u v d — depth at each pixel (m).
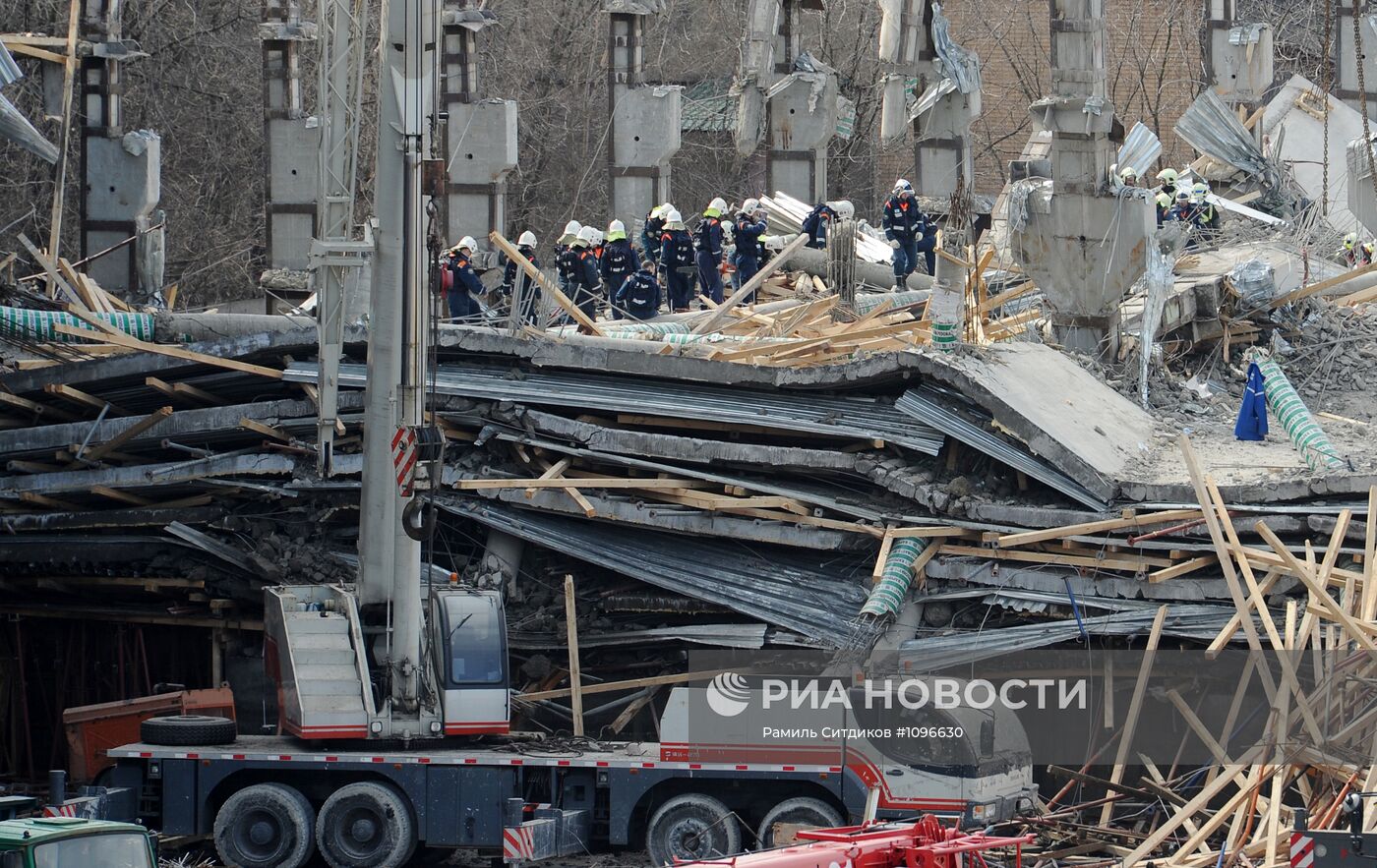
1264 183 167.00
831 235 119.06
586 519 97.19
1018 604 88.00
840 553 93.50
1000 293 126.00
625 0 145.25
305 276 137.12
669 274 126.94
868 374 93.75
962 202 101.50
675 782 77.38
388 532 83.12
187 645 106.31
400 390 81.38
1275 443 102.62
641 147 147.38
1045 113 111.12
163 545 100.25
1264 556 81.38
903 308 123.62
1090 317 112.88
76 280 121.12
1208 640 83.88
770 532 93.06
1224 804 74.25
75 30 127.56
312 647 81.19
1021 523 88.88
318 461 94.06
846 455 93.31
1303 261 132.25
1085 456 89.00
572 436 97.06
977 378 91.75
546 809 75.62
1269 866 65.25
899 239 133.00
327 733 79.50
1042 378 100.12
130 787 79.81
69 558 101.62
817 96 152.50
